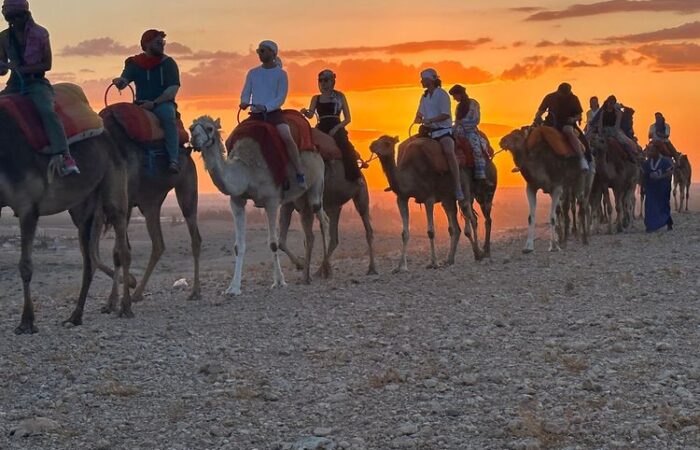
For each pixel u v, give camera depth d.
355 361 9.41
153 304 13.45
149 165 12.62
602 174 22.86
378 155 16.09
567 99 19.00
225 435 7.34
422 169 16.28
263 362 9.47
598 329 10.46
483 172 17.36
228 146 14.04
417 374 8.74
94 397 8.34
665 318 10.77
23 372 9.13
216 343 10.30
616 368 8.75
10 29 10.73
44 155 10.66
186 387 8.62
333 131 15.66
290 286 14.66
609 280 13.73
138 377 8.96
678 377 8.34
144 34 12.85
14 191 10.59
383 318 11.44
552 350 9.42
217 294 14.44
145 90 12.84
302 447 6.91
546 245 20.66
